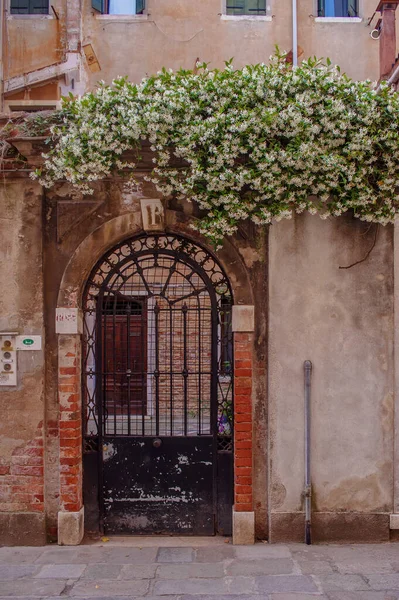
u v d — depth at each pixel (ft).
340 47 29.86
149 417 18.29
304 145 15.56
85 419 18.24
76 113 16.87
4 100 29.60
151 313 18.43
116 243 18.03
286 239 17.70
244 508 17.47
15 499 17.47
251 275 17.85
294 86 16.17
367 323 17.69
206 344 18.29
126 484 18.08
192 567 15.65
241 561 16.01
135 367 18.35
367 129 15.94
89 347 18.40
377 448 17.57
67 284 17.61
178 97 16.06
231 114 15.81
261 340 17.84
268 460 17.52
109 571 15.43
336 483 17.53
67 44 29.14
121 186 17.87
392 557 16.25
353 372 17.63
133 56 29.68
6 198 17.78
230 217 16.56
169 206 17.88
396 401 17.60
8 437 17.57
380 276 17.72
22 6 29.96
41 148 17.16
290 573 15.19
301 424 17.54
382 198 16.87
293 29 29.07
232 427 18.13
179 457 18.11
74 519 17.37
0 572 15.37
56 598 13.88
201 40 29.73
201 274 18.20
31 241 17.75
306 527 17.29
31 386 17.60
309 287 17.69
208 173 15.98
